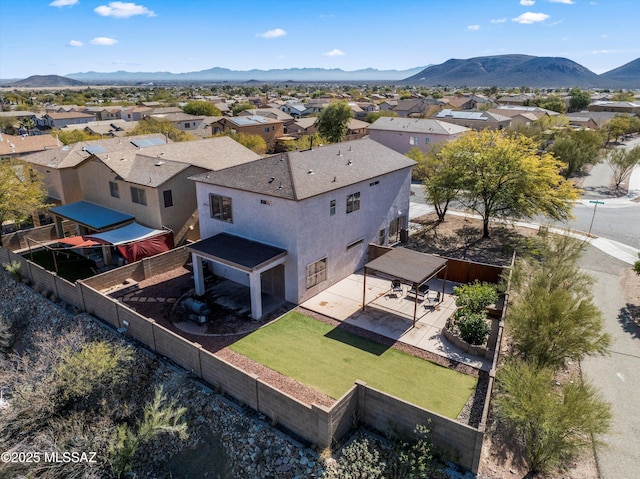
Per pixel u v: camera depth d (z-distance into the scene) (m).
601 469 14.13
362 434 15.16
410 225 39.38
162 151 35.94
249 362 19.34
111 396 18.61
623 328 22.44
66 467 15.60
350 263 28.45
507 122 88.81
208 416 16.86
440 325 22.31
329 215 25.45
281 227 23.95
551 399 14.13
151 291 26.38
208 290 26.52
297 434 15.28
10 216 35.34
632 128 103.00
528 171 32.38
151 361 19.97
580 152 56.94
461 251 32.72
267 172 25.48
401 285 26.78
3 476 15.58
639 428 15.87
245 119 94.88
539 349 17.92
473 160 34.12
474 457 13.36
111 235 30.36
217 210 27.30
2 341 24.70
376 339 21.09
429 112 124.38
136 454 16.47
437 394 17.14
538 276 22.70
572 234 35.78
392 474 13.76
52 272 27.81
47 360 19.95
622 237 35.97
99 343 20.03
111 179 33.88
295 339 21.16
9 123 121.62
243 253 23.78
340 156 29.12
